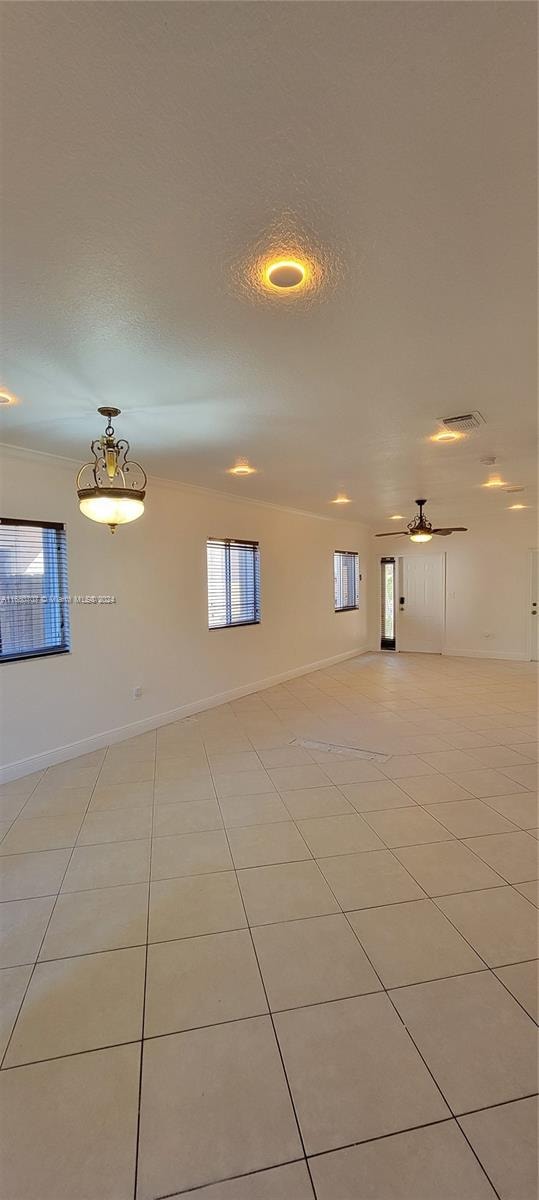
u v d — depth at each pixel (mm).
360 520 8641
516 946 1968
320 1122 1347
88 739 4266
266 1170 1247
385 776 3666
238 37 876
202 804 3230
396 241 1418
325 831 2867
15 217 1296
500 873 2447
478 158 1149
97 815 3092
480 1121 1339
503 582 8742
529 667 8062
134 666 4711
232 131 1063
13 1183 1227
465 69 944
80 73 933
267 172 1177
